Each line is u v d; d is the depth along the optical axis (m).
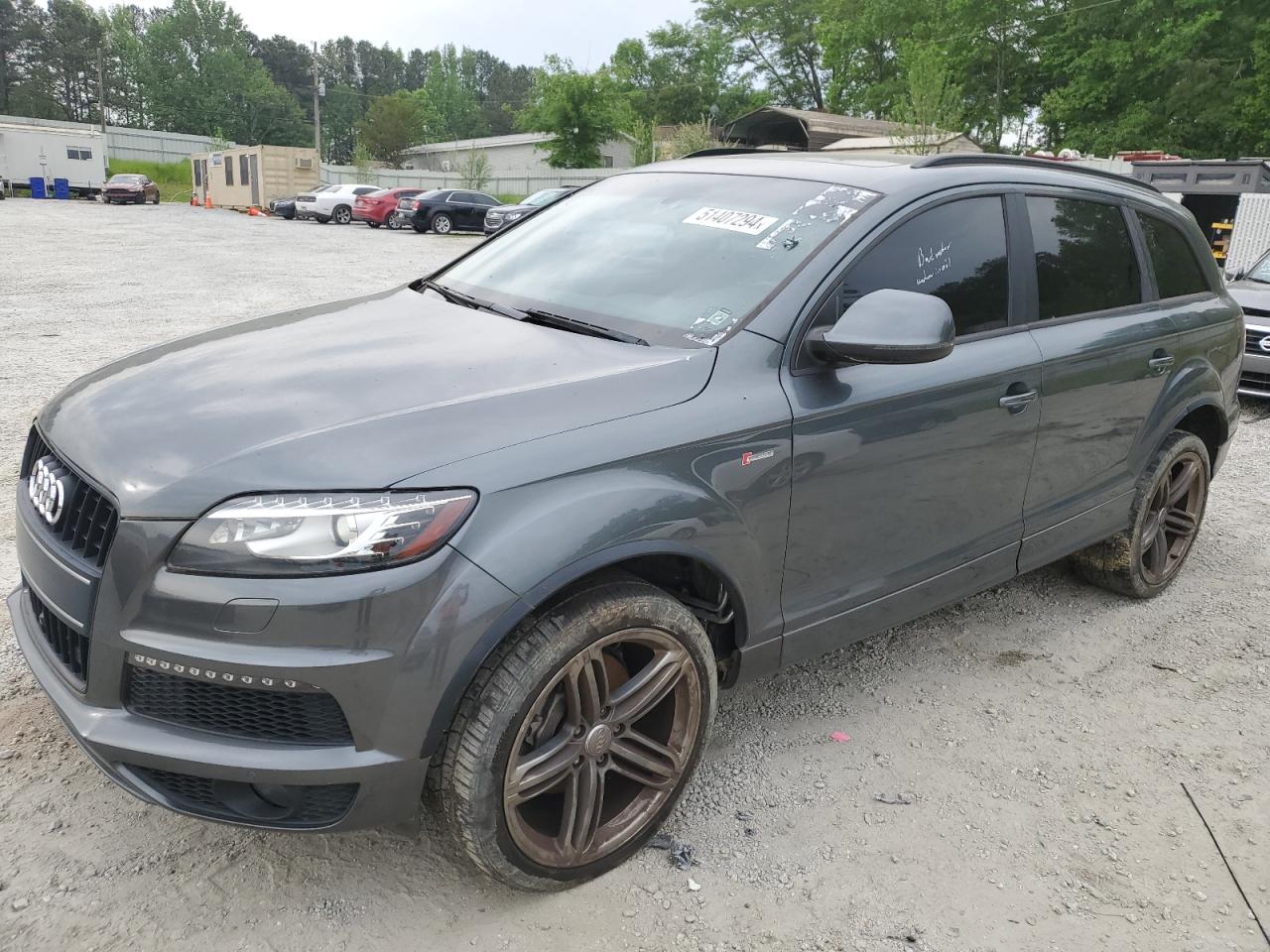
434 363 2.54
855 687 3.52
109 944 2.17
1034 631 4.03
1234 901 2.52
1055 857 2.66
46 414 2.57
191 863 2.44
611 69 55.62
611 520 2.21
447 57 128.38
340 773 2.03
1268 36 28.33
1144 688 3.60
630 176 3.81
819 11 50.00
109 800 2.64
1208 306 4.29
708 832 2.68
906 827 2.74
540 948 2.25
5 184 45.44
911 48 26.88
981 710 3.39
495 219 25.89
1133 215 3.96
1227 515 5.57
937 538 3.15
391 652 2.00
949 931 2.37
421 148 79.50
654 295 2.90
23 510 2.46
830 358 2.65
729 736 3.16
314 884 2.40
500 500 2.10
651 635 2.39
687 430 2.40
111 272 15.37
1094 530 3.88
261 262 18.16
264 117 107.00
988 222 3.27
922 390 2.90
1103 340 3.57
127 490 2.07
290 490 2.00
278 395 2.35
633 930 2.32
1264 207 13.69
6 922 2.21
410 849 2.54
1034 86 37.00
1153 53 29.73
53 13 100.56
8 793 2.64
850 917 2.40
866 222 2.90
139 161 66.75
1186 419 4.34
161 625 2.01
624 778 2.61
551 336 2.76
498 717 2.13
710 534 2.43
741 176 3.39
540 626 2.19
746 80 59.62
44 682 2.26
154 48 101.62
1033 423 3.33
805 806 2.81
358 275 16.23
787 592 2.75
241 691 2.04
